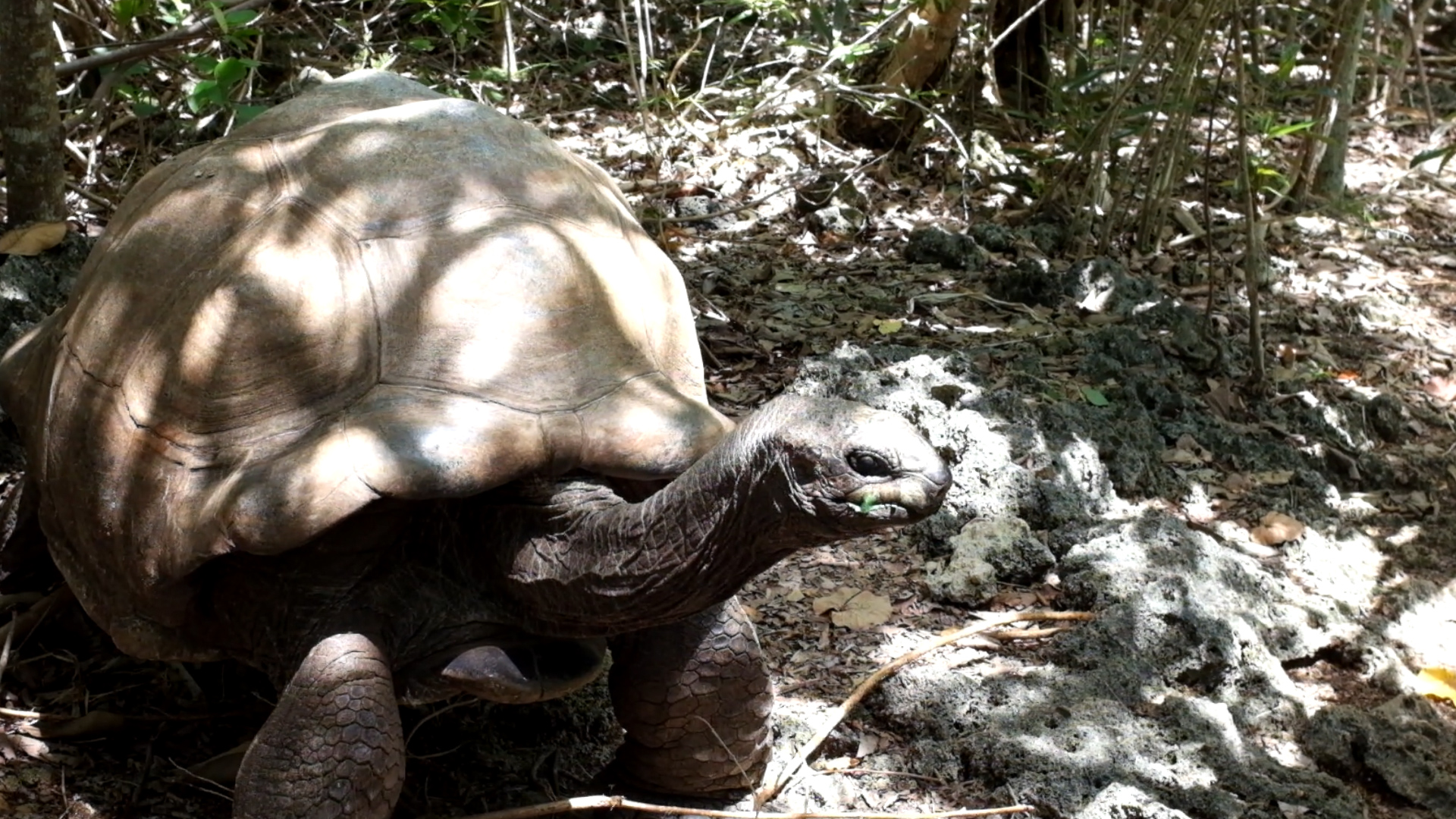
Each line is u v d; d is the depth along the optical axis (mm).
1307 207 6227
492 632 2502
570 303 2574
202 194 2752
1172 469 4125
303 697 2330
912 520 2016
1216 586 3463
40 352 3020
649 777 2723
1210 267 4820
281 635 2457
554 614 2439
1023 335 4762
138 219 2832
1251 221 4512
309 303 2525
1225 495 4051
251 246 2602
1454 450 4484
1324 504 4043
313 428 2430
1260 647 3293
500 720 3045
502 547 2457
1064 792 2812
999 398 4082
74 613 3193
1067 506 3748
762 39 7074
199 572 2477
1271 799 2836
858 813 2758
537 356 2498
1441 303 5539
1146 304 4988
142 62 5309
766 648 3312
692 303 4824
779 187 5754
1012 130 6555
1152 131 5895
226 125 5383
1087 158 5641
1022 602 3516
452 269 2539
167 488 2480
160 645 2602
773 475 2113
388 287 2533
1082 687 3125
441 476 2312
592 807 2627
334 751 2312
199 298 2582
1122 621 3291
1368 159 7062
